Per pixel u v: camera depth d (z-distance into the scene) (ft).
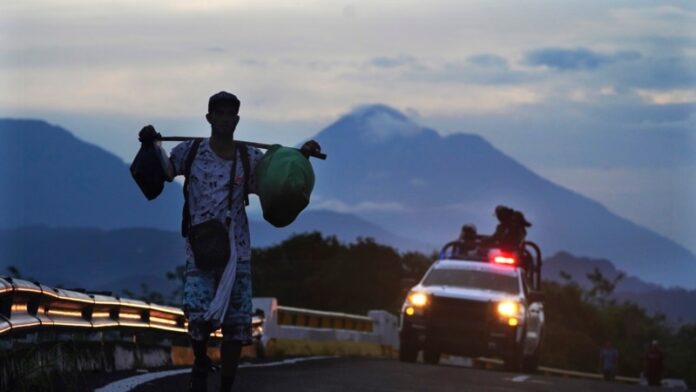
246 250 49.47
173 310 82.79
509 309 121.08
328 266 399.24
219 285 48.57
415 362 124.98
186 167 49.34
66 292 61.52
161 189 49.11
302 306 387.14
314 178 49.47
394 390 69.56
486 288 126.41
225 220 49.06
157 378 64.85
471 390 74.13
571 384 91.50
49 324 57.88
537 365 135.13
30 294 54.90
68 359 58.75
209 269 48.83
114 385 58.85
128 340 73.77
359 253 421.59
